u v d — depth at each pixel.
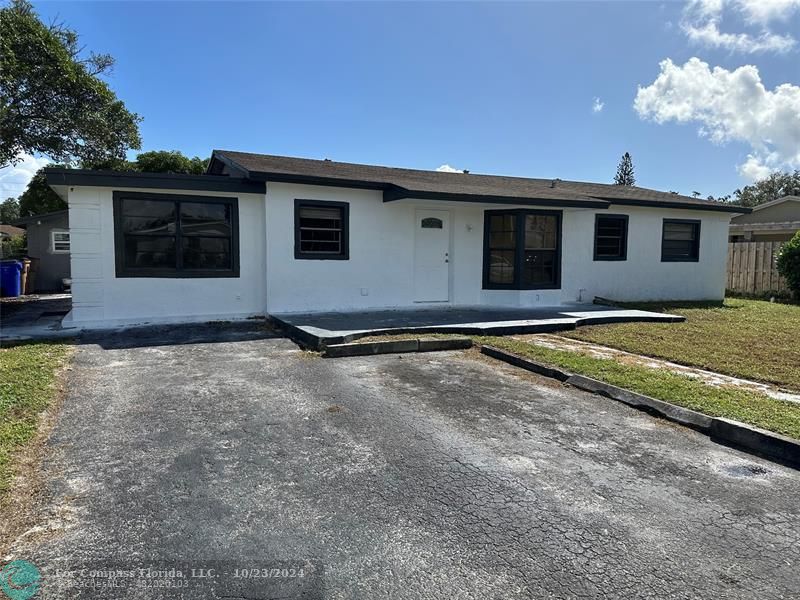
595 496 3.17
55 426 4.15
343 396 5.09
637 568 2.46
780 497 3.21
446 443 3.95
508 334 8.41
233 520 2.82
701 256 14.33
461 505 3.03
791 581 2.39
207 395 5.05
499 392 5.34
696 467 3.63
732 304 13.34
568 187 14.78
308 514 2.90
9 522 2.75
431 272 11.34
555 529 2.79
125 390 5.17
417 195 9.55
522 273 11.34
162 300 9.25
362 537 2.69
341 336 7.24
